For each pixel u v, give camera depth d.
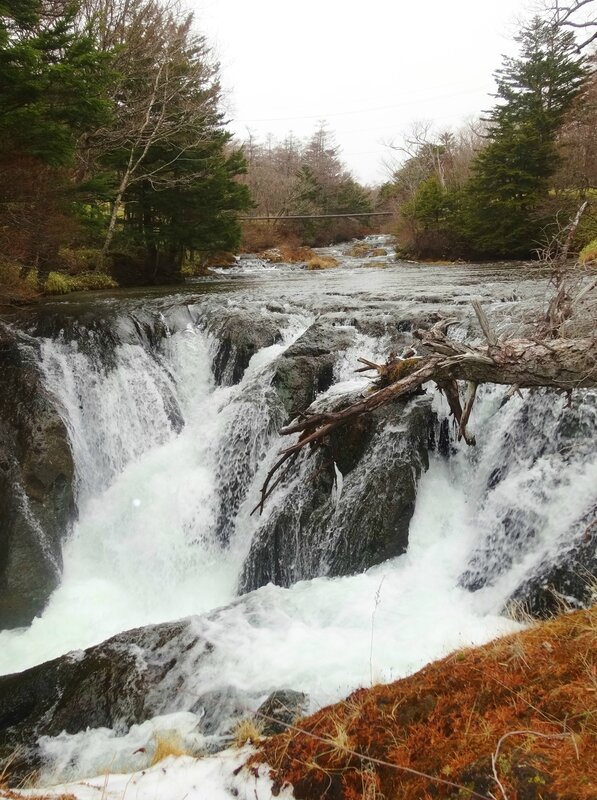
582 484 5.16
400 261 31.84
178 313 11.18
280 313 10.92
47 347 9.38
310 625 5.21
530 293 11.16
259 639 5.01
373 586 5.66
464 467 6.62
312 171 58.56
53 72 8.68
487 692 2.29
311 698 3.89
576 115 23.14
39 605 6.94
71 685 5.00
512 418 6.33
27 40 8.98
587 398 5.70
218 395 9.77
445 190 36.25
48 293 14.45
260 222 46.56
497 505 5.74
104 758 4.09
